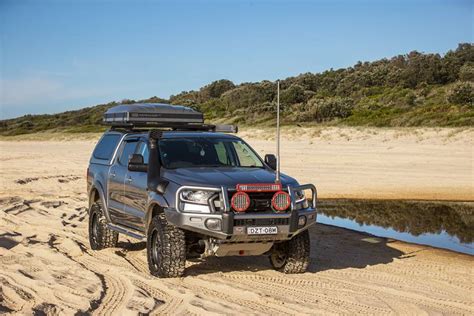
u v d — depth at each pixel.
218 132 9.92
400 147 28.38
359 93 55.78
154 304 7.02
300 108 45.94
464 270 9.14
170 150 8.98
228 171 8.52
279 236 7.94
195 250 8.61
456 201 16.39
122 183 9.55
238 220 7.75
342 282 8.21
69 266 8.80
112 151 10.30
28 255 9.59
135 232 9.27
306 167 23.62
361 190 18.22
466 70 53.88
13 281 7.92
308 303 7.18
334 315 6.74
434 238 11.89
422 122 34.03
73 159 30.42
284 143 33.34
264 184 7.97
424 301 7.40
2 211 14.00
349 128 34.47
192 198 7.92
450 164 23.39
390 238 11.77
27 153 35.22
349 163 24.50
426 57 58.19
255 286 7.93
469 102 37.62
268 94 56.44
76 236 11.55
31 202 15.55
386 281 8.34
